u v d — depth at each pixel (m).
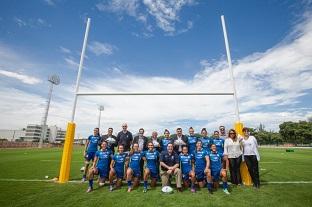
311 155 18.30
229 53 7.38
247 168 6.25
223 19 7.73
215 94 7.21
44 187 5.85
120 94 7.55
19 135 73.25
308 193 5.11
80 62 7.75
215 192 5.34
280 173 8.06
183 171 5.94
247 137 6.25
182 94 7.44
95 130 7.30
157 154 6.12
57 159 13.76
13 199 4.71
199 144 6.03
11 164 10.97
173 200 4.65
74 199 4.74
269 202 4.43
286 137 56.62
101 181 6.17
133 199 4.73
